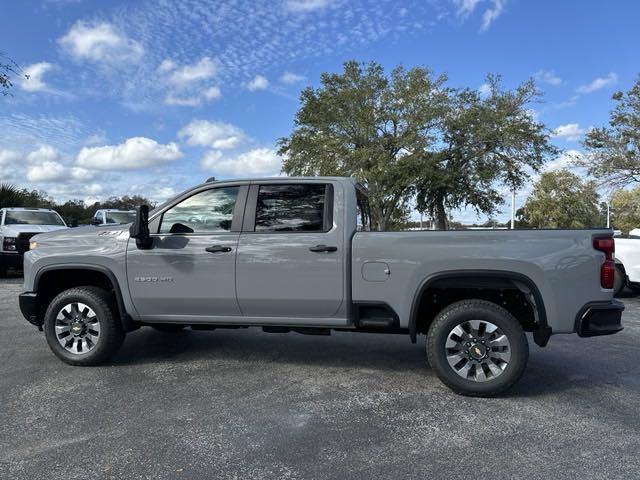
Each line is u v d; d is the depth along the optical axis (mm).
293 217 5008
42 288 5621
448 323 4578
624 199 25203
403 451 3504
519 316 4930
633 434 3779
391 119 27547
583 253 4430
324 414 4160
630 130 22125
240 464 3322
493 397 4547
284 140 31781
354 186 5109
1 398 4504
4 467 3279
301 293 4887
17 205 23219
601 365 5590
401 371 5328
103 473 3207
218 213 5199
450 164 27875
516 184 28000
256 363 5602
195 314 5230
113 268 5285
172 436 3734
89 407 4293
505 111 26594
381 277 4734
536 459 3385
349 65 28312
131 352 6047
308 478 3148
